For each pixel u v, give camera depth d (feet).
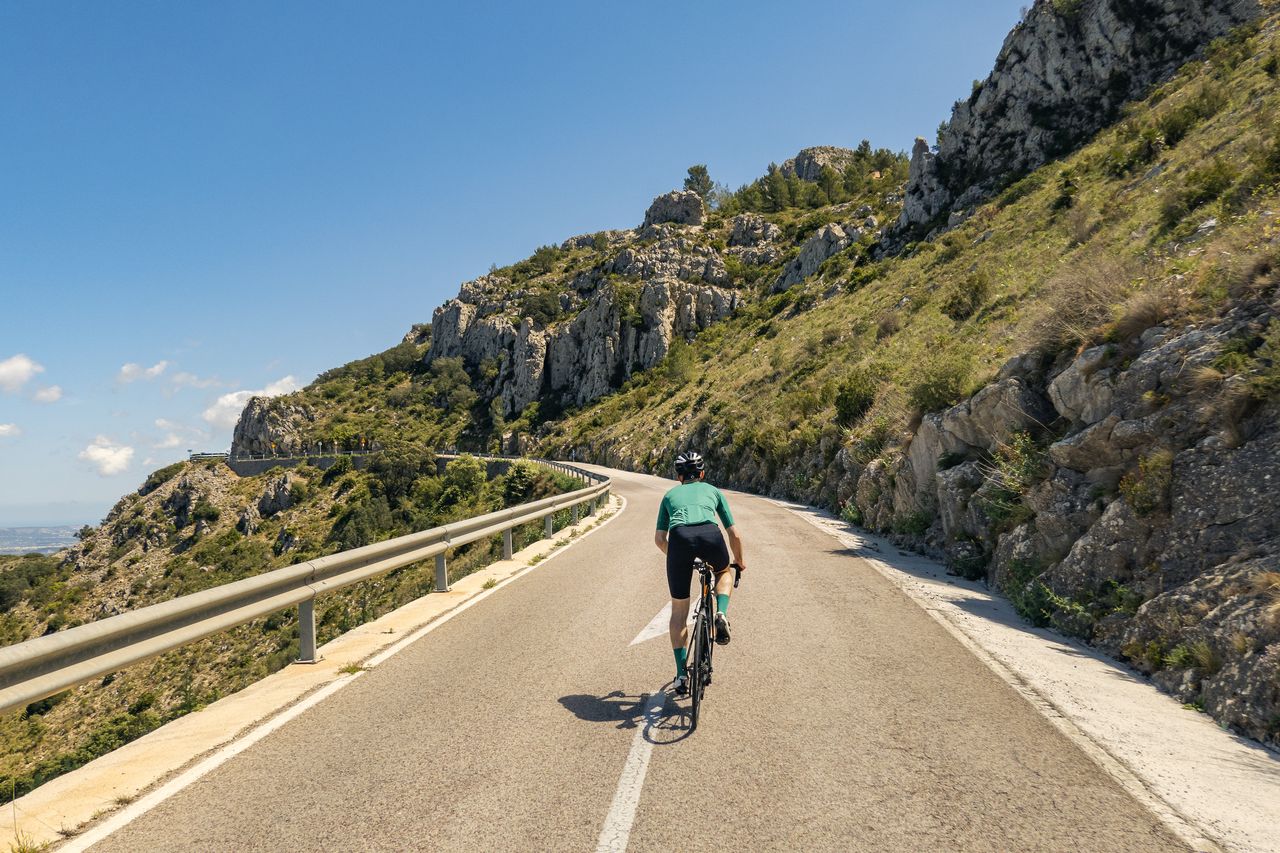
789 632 23.47
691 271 421.18
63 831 11.37
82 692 110.52
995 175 199.41
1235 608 18.10
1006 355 45.70
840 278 240.32
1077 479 28.25
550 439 334.03
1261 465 20.83
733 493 107.65
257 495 342.44
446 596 30.96
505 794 12.32
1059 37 194.18
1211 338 24.75
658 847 10.43
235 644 109.81
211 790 12.80
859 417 79.87
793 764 13.34
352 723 16.12
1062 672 19.57
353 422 492.13
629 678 18.99
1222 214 47.83
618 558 41.16
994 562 32.09
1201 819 11.37
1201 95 108.47
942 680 18.47
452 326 549.54
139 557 317.63
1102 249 65.72
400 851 10.50
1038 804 11.78
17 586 318.04
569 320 426.92
